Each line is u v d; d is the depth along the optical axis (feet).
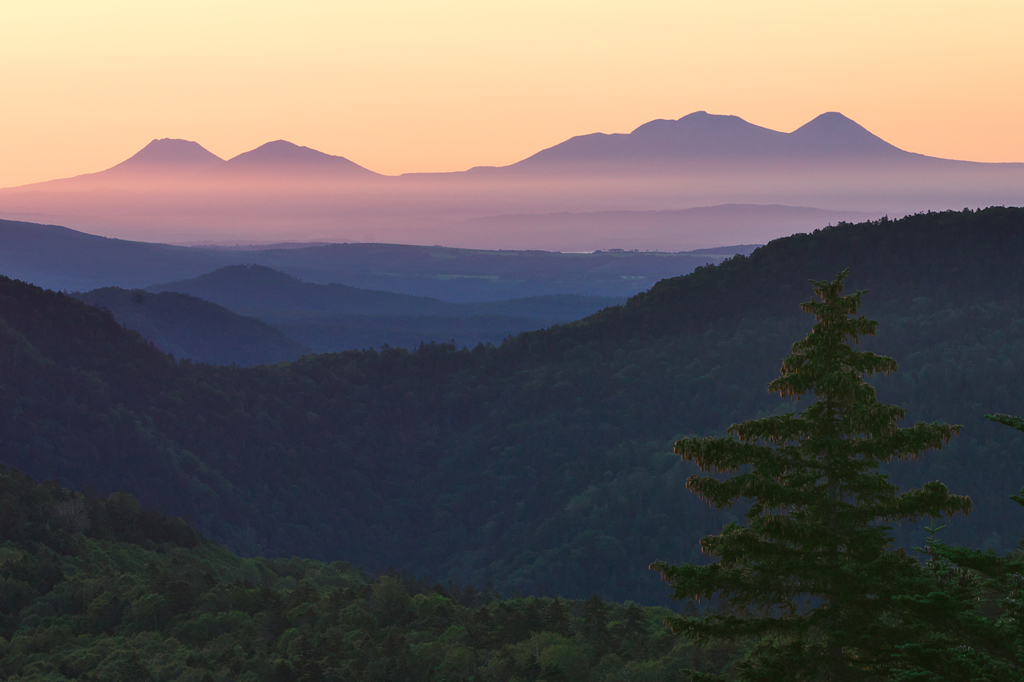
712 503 59.77
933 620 55.16
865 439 59.06
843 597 55.62
